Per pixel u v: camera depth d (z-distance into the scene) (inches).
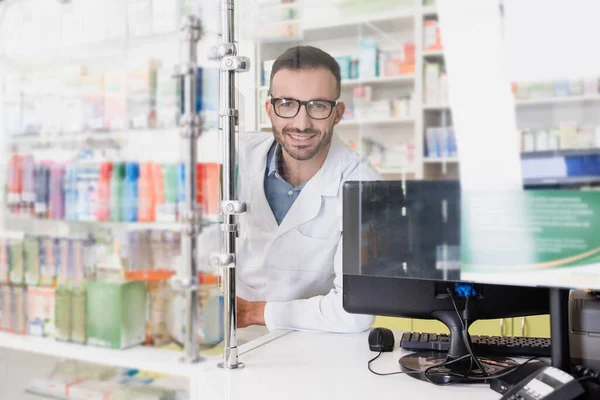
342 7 41.9
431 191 38.1
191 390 39.1
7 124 85.0
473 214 36.6
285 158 45.6
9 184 78.4
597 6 32.2
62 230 76.4
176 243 71.9
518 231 35.2
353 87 41.5
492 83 35.3
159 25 80.4
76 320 62.7
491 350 44.9
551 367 34.9
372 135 40.8
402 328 76.5
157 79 80.5
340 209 43.9
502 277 35.7
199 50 76.6
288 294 51.7
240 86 46.8
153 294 62.7
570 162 33.5
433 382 38.3
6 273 68.7
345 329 52.6
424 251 38.6
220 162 45.9
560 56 33.3
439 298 42.4
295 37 44.1
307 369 42.1
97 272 67.9
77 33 85.3
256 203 47.3
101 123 82.3
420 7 37.8
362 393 36.7
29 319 66.9
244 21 46.5
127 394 61.2
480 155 36.1
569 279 33.9
